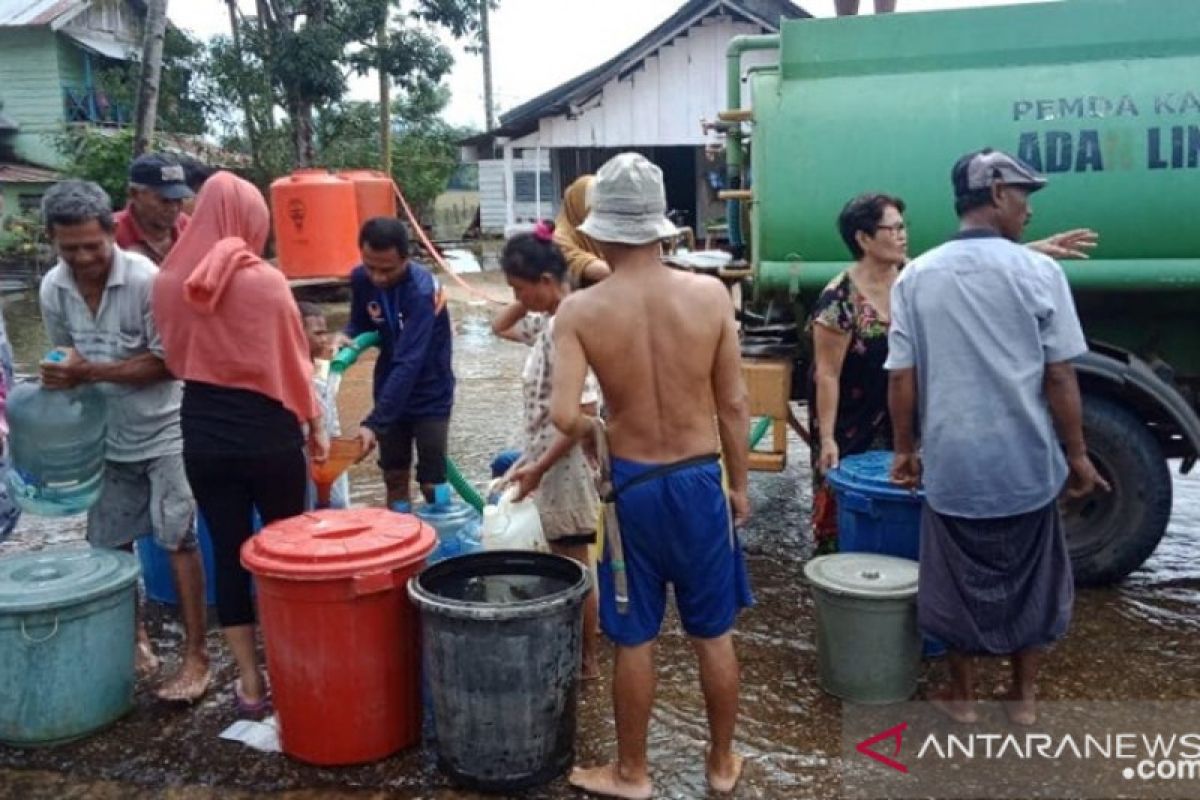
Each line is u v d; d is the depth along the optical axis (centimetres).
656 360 286
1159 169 427
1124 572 453
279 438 348
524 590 326
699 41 1783
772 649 411
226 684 391
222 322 335
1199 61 432
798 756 334
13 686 339
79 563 361
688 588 300
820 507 471
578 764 334
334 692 321
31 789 323
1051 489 318
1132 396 441
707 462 295
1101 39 443
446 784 321
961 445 315
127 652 363
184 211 435
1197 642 407
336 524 336
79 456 369
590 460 366
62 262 369
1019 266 311
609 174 281
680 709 368
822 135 456
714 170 670
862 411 443
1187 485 619
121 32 2467
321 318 480
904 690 365
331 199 1293
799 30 466
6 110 2244
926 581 337
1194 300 454
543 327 357
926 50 457
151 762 337
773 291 470
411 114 2628
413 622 334
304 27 1909
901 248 415
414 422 452
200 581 378
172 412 373
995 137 440
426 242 1630
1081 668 387
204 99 2214
